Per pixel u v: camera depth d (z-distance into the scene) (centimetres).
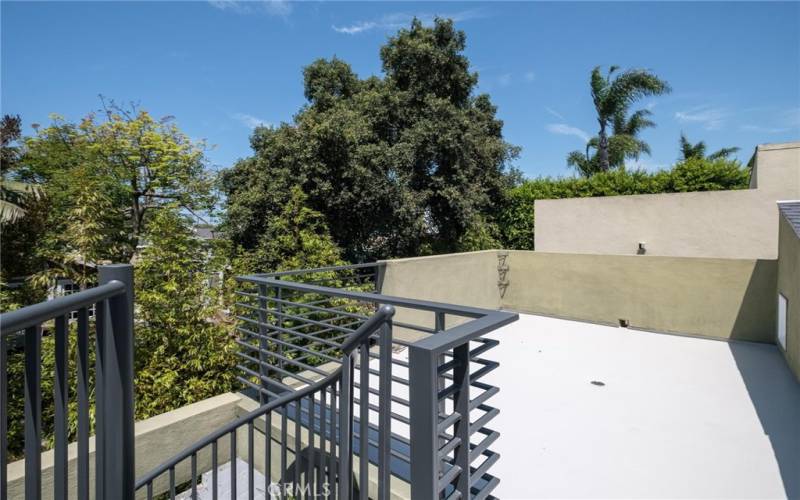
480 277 692
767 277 532
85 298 94
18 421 543
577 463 292
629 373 454
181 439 304
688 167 930
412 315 548
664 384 423
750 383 418
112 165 859
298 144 755
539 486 268
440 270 602
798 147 672
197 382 483
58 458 93
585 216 861
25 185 884
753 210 702
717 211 730
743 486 264
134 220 872
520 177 1211
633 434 329
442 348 131
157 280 539
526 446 315
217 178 902
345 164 782
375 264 497
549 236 909
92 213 763
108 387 105
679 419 351
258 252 687
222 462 330
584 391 410
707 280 570
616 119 1417
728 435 324
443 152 988
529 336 596
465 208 989
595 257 662
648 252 793
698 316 577
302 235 694
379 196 826
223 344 502
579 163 1603
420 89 1062
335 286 604
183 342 500
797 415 351
